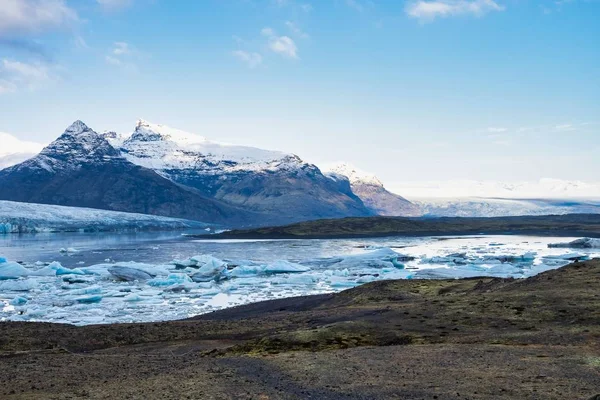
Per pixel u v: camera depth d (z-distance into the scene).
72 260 144.25
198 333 47.41
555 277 52.94
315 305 63.97
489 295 48.06
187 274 108.69
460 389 23.34
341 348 35.50
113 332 47.84
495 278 62.81
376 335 37.94
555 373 25.34
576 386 22.97
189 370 30.03
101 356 36.69
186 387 25.78
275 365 30.06
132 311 69.19
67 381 28.59
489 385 23.73
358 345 36.06
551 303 42.16
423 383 24.69
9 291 89.38
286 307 65.00
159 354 37.97
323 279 101.38
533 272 96.06
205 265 105.75
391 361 29.66
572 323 36.91
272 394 23.95
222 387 25.48
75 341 45.12
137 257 152.75
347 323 40.81
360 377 26.38
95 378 29.16
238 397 23.62
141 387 26.23
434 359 29.62
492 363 27.97
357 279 98.50
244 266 114.12
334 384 25.30
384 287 66.19
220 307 72.12
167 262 137.88
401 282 68.44
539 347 31.48
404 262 130.88
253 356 34.09
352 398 22.91
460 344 33.69
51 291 87.44
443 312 43.81
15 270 108.88
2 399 24.83
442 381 24.88
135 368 31.67
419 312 44.78
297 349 36.06
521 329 36.69
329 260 132.50
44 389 26.84
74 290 84.25
